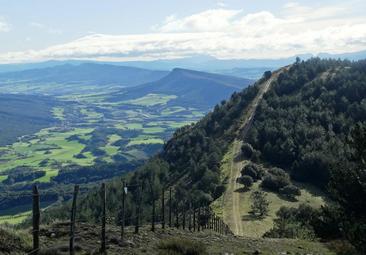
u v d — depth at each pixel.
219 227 44.59
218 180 92.75
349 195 19.05
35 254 12.33
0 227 13.78
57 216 64.31
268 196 80.75
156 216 47.97
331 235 23.16
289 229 35.72
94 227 18.88
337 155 88.12
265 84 162.00
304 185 88.44
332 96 126.19
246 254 17.91
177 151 128.75
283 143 106.62
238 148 115.00
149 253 15.59
